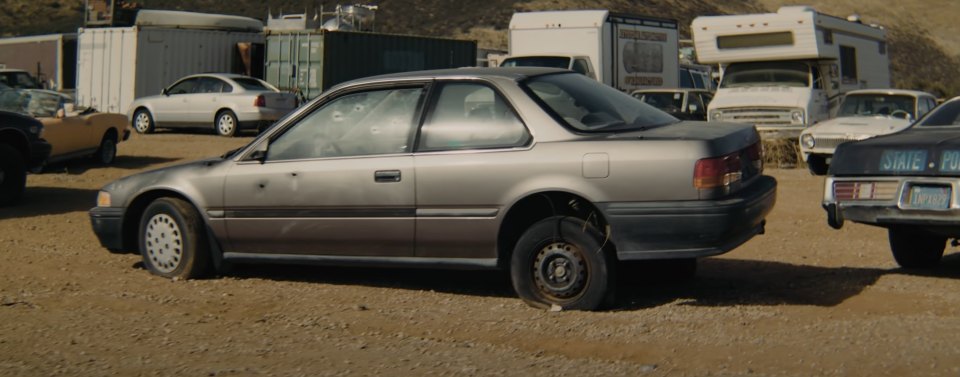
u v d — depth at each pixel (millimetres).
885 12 75750
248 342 5898
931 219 7199
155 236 7926
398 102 7145
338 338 6004
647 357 5555
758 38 19406
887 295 7082
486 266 6848
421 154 6918
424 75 7148
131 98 27875
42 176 15648
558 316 6480
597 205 6434
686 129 6789
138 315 6617
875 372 5164
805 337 5891
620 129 6766
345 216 7129
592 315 6504
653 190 6324
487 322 6379
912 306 6723
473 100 6934
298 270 8289
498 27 57094
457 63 30844
